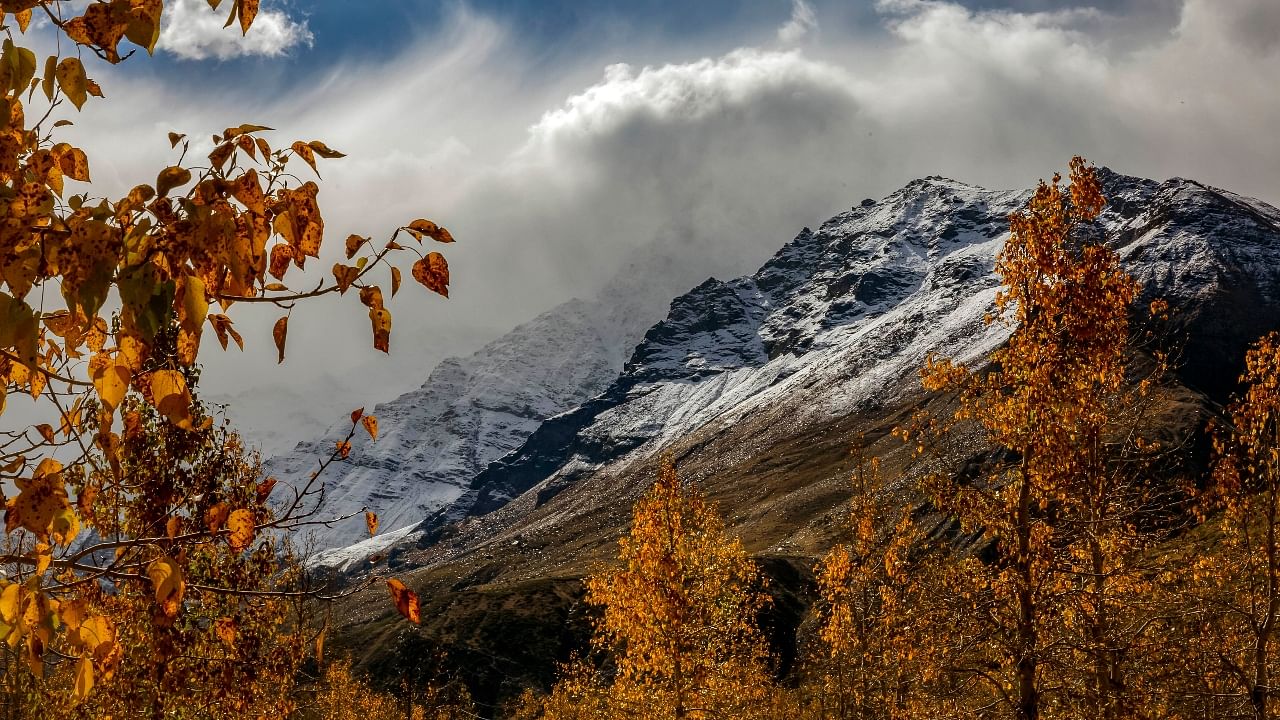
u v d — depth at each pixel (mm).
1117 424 16656
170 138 3127
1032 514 16531
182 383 3072
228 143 3150
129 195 2984
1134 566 16031
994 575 15914
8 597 3131
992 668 15773
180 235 2955
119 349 3066
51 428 3266
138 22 3092
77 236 2787
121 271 2889
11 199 2846
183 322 2992
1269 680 17562
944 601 16000
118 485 3389
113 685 10148
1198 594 16250
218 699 10836
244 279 3104
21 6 2965
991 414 16094
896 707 18859
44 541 3141
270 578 11445
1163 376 16500
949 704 16547
